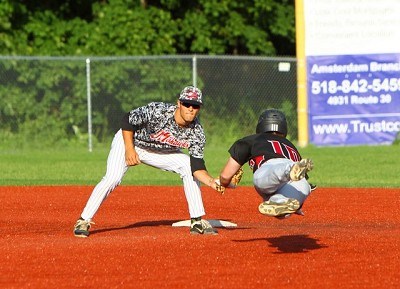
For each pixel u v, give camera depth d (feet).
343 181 144.77
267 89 211.41
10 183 143.64
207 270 70.95
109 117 203.10
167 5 242.37
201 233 89.56
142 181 146.72
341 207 116.16
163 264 73.31
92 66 202.28
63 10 239.71
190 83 206.18
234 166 74.43
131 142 87.30
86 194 129.80
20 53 222.89
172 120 85.92
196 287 65.36
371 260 74.84
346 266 72.33
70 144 200.54
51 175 155.33
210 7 237.04
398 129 204.54
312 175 152.97
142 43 228.84
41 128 200.54
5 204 119.85
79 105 201.26
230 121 209.26
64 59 196.13
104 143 202.69
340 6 200.54
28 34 229.86
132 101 203.72
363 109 202.80
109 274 69.77
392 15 202.59
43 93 200.64
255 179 71.31
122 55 226.99
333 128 201.77
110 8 231.71
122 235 90.63
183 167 89.71
